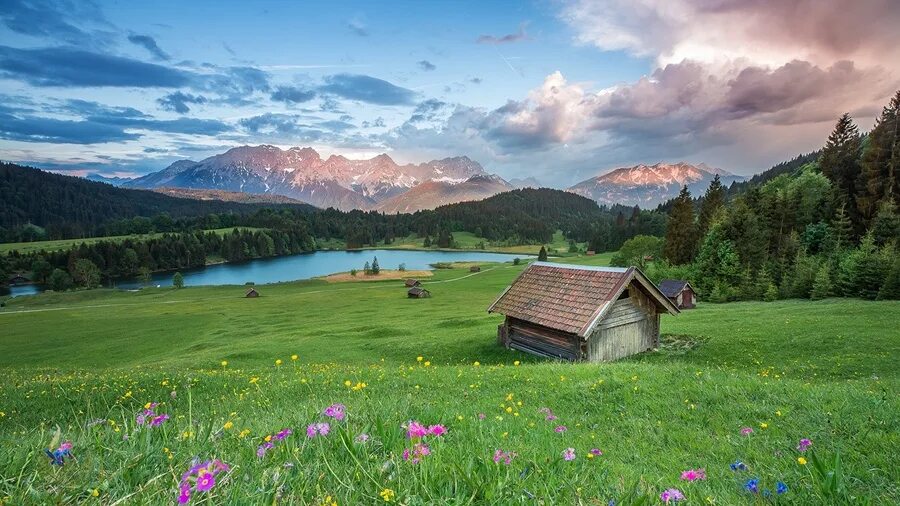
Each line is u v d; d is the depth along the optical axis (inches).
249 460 136.2
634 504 118.7
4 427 402.0
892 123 3053.6
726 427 321.1
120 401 467.5
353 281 5925.2
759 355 999.6
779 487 140.0
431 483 120.2
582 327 948.6
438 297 3897.6
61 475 123.6
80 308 4062.5
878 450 242.4
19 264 7485.2
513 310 1131.3
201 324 2810.0
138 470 126.7
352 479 121.8
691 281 2903.5
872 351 948.0
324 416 187.8
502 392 462.9
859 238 2819.9
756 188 3754.9
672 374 515.8
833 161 3690.9
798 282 2332.7
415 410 243.0
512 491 120.3
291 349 1553.9
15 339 2458.2
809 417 327.0
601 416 367.9
